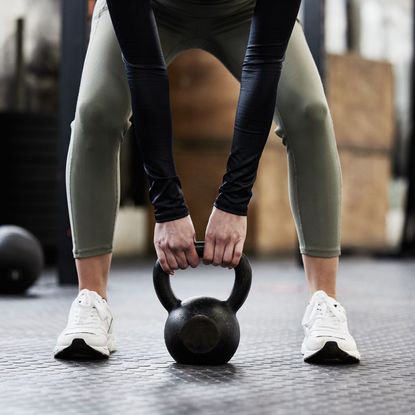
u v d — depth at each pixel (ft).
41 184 21.97
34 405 5.66
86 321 7.43
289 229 28.14
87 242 7.56
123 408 5.58
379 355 7.80
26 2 23.75
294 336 9.08
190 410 5.53
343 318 7.43
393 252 26.30
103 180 7.50
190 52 27.32
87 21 14.88
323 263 7.55
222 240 6.65
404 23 30.60
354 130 27.55
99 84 7.34
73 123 7.56
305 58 7.43
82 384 6.37
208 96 27.37
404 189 31.48
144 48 6.40
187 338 7.09
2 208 21.84
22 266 14.03
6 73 23.56
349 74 27.25
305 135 7.34
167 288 7.26
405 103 30.91
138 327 9.80
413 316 11.17
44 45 24.04
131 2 6.32
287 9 6.40
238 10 7.40
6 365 7.15
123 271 20.01
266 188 27.45
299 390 6.19
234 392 6.11
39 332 9.37
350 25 29.76
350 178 27.58
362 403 5.78
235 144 6.56
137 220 28.04
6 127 21.80
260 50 6.48
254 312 11.59
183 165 27.66
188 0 7.23
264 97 6.47
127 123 7.54
